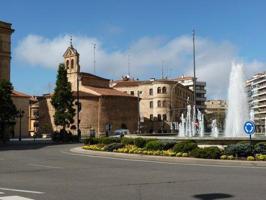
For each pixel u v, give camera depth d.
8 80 70.38
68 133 73.19
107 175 17.52
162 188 13.67
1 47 76.38
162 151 27.77
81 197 12.00
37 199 11.74
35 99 133.00
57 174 18.03
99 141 38.91
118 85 141.88
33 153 35.06
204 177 16.58
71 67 108.25
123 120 104.06
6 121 66.00
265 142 27.14
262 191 12.95
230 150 24.70
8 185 14.62
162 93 134.25
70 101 77.38
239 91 44.22
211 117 161.50
